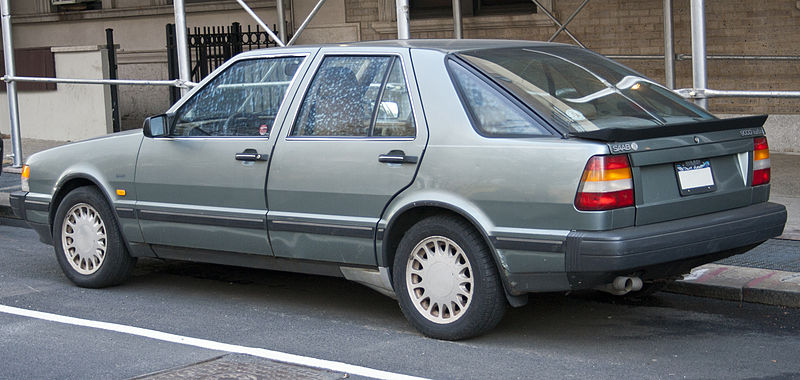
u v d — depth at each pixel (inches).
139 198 264.2
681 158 203.0
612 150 192.2
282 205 237.1
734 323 230.1
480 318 209.8
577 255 193.3
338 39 578.6
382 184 220.1
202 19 628.7
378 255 223.5
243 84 250.8
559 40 515.8
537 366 199.3
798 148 462.6
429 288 217.5
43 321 243.1
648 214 197.3
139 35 659.4
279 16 578.2
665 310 243.1
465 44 232.5
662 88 235.0
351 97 231.0
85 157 275.3
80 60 601.6
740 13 467.5
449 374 195.2
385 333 227.3
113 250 271.7
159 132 256.7
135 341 224.1
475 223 205.8
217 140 249.1
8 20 483.5
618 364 199.8
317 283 282.0
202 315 247.8
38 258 323.9
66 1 676.7
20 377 198.2
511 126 205.6
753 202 220.5
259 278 290.0
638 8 490.9
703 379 189.5
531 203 198.8
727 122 211.0
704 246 202.7
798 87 459.2
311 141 233.0
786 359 201.5
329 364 203.2
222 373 197.3
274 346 218.1
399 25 336.2
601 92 220.2
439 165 211.5
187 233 255.1
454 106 213.5
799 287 243.9
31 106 629.0
